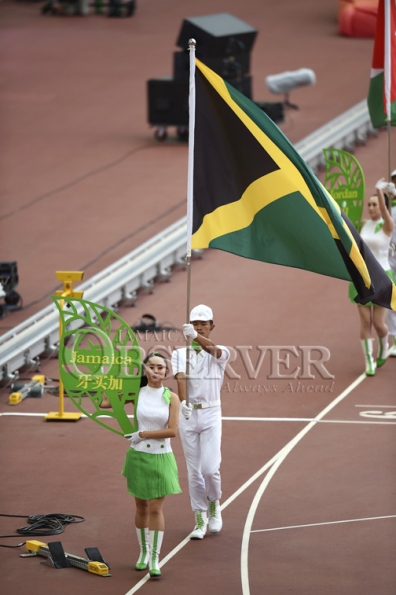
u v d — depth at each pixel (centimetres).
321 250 3750
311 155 9200
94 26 17112
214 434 3756
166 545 3769
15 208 8988
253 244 3750
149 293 7219
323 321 6569
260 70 13425
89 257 7762
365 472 4412
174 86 10656
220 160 3741
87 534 3881
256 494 4209
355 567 3538
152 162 10188
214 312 6762
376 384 5562
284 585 3412
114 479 4431
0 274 6862
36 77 13900
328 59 14062
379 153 9831
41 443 4900
